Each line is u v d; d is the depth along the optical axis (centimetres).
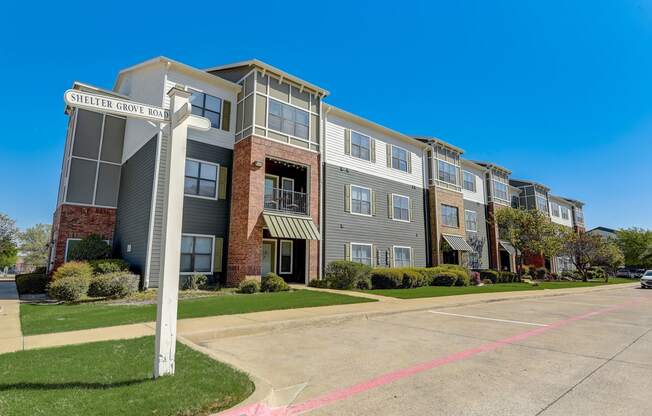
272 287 1606
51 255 2106
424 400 453
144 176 1627
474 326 962
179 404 384
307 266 1859
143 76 1831
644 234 5300
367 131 2319
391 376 545
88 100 468
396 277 1892
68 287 1237
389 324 979
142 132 1722
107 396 401
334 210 2033
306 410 423
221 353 669
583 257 3566
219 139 1770
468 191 3186
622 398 463
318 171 1966
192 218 1634
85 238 1773
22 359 548
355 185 2173
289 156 1838
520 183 4106
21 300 1394
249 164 1684
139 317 912
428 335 841
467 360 634
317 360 628
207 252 1661
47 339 695
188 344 669
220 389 429
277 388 493
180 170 518
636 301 1745
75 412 359
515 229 2964
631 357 662
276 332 862
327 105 2059
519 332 888
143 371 491
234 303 1169
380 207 2300
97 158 1922
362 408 429
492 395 470
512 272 3162
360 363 611
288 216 1788
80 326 813
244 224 1648
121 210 1861
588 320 1106
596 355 675
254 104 1745
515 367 594
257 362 614
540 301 1673
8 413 352
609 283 3384
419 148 2684
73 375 473
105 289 1307
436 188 2670
